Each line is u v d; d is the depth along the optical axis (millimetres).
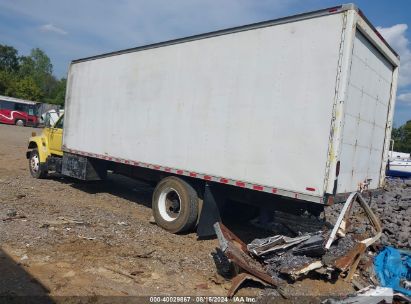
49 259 5438
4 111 41688
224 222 8461
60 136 11516
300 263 5184
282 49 5828
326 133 5285
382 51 6312
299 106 5586
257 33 6172
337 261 5223
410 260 5980
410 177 19812
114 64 9281
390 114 7094
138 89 8492
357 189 6254
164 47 7852
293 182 5605
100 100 9703
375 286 5250
